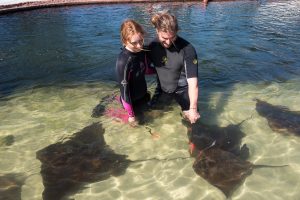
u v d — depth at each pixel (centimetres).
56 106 523
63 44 838
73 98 548
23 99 553
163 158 388
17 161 390
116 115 480
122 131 441
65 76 646
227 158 374
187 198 329
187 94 457
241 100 520
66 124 467
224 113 481
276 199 322
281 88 561
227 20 1074
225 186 335
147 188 344
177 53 434
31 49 808
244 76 614
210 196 329
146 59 453
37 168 375
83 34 923
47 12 1230
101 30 959
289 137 420
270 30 941
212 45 799
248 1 1488
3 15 1174
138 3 1400
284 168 364
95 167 373
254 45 799
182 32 919
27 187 347
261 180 346
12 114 503
